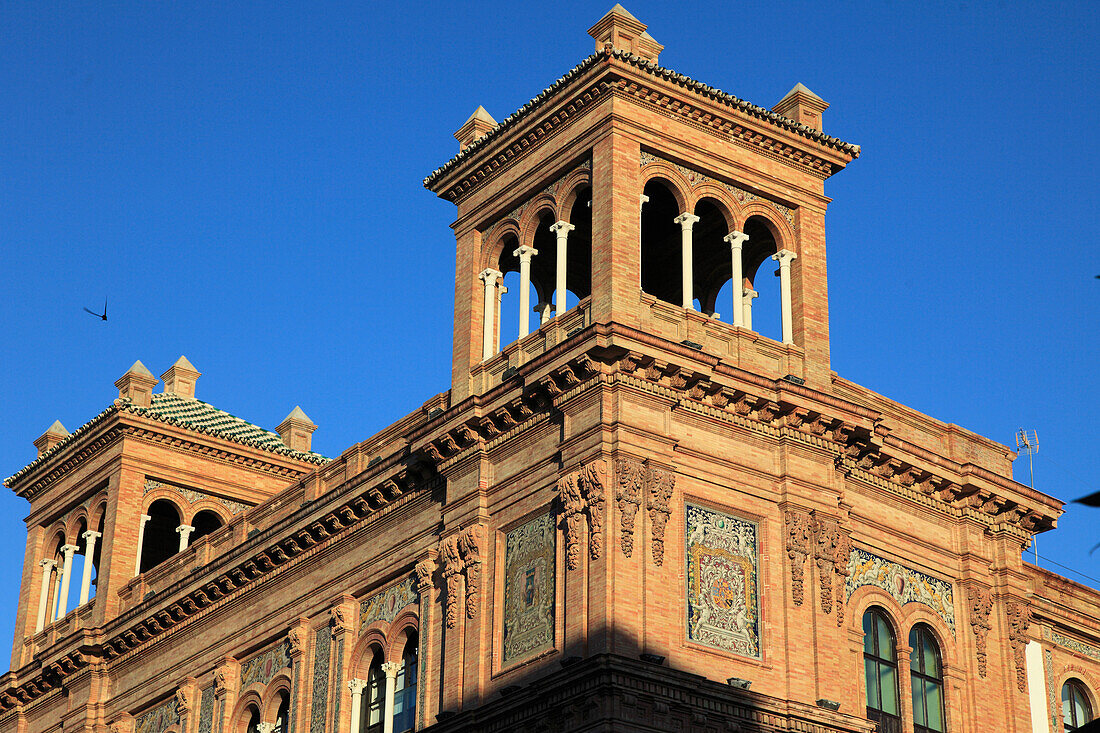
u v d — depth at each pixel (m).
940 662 46.66
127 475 62.75
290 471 66.50
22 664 64.38
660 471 41.03
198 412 67.25
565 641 40.09
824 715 41.03
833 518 43.75
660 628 39.72
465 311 47.41
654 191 49.16
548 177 45.91
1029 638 51.16
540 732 39.25
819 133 47.50
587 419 41.47
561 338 43.72
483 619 43.03
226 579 54.62
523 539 42.81
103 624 60.44
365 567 49.25
